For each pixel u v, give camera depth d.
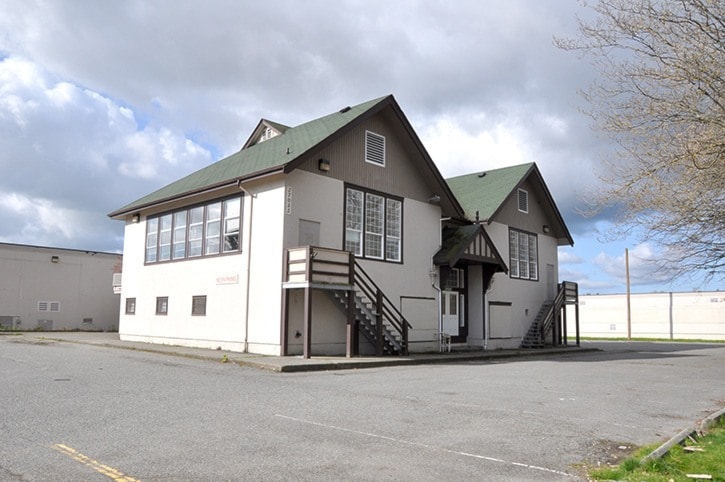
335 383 12.05
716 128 9.09
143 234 24.16
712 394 11.88
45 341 23.34
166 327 22.00
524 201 29.88
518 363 19.38
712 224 9.84
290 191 17.84
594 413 9.16
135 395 9.71
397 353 19.80
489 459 6.17
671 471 5.64
